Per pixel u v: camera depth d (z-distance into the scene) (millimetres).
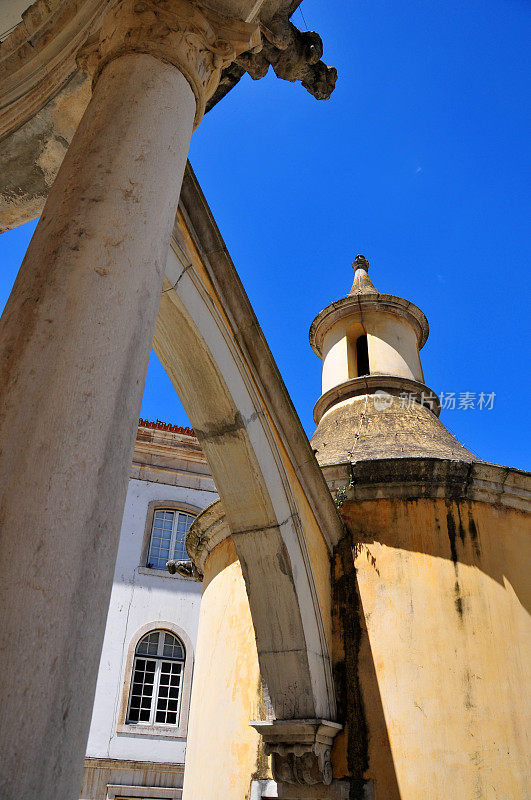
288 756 5066
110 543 1865
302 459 5871
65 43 3850
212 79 3098
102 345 2033
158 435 18266
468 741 4953
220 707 5961
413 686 5230
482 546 5867
